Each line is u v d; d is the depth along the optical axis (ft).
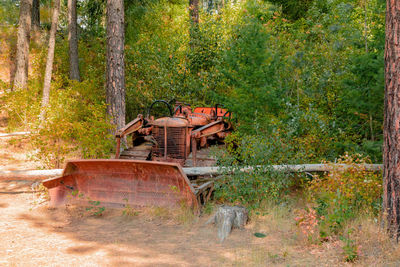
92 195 20.86
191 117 24.07
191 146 22.48
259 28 24.17
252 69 23.32
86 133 24.76
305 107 29.43
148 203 19.98
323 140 24.12
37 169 24.88
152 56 42.60
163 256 14.34
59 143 24.59
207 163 21.38
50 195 21.12
